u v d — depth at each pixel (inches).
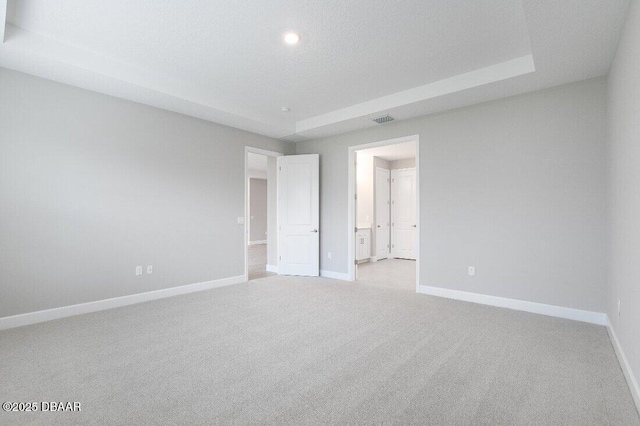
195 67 136.8
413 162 312.0
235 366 91.3
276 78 147.1
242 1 93.4
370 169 299.6
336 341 109.1
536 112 141.1
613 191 109.3
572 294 132.3
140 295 158.6
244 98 171.8
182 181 176.1
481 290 156.6
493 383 82.0
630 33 83.8
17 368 89.6
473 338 111.5
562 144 134.6
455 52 122.6
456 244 164.6
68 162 136.7
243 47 120.0
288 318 133.5
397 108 165.6
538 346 104.5
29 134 126.8
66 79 131.7
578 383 82.0
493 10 96.9
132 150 156.4
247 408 71.7
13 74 123.3
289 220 231.3
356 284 199.9
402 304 154.4
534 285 141.3
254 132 214.7
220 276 194.1
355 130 209.3
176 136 173.5
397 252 322.0
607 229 121.0
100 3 94.7
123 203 153.3
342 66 134.9
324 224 227.6
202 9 97.4
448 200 167.5
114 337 112.4
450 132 167.2
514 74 127.2
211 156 189.9
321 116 199.0
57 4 95.0
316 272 225.5
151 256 163.2
